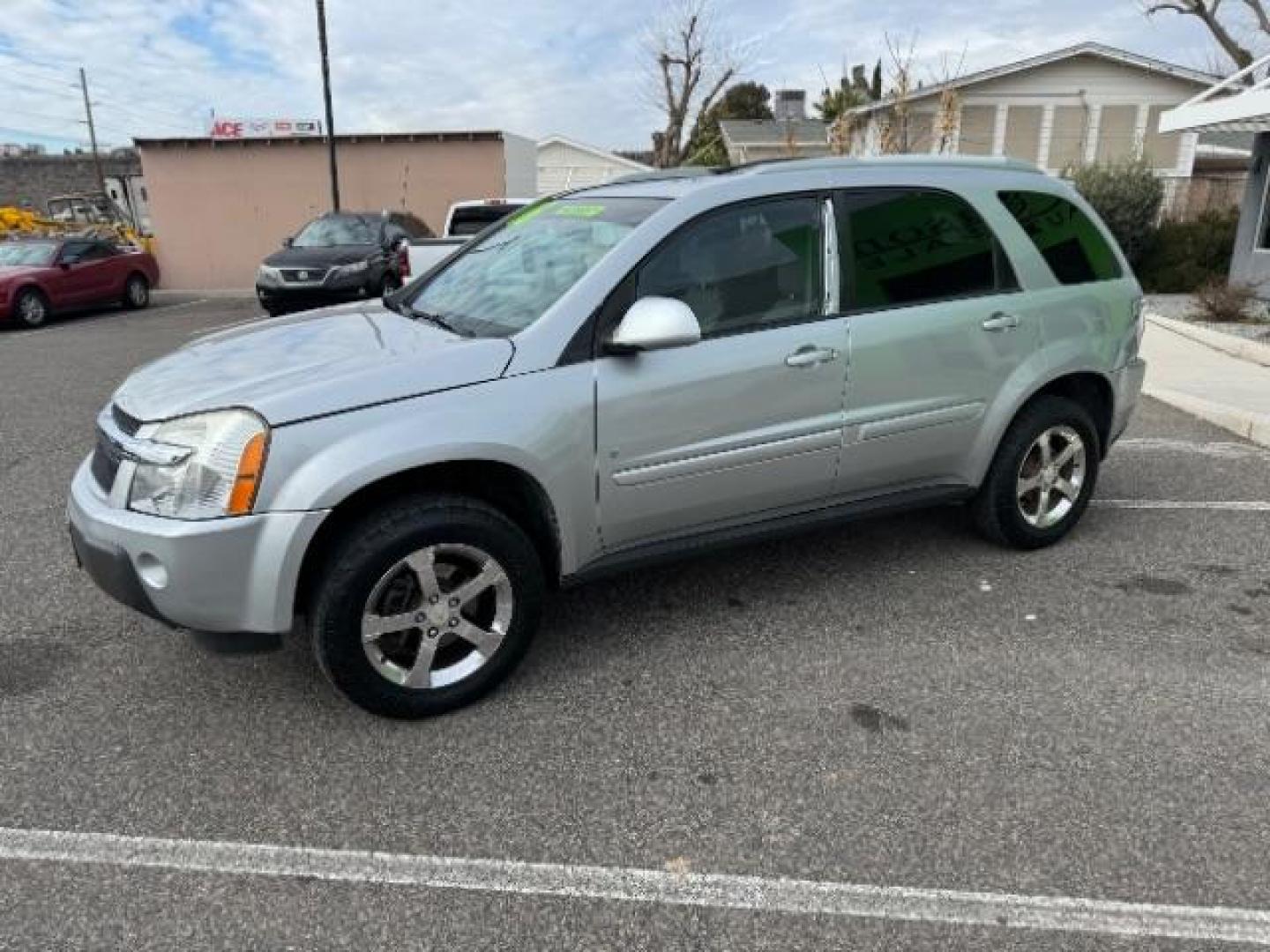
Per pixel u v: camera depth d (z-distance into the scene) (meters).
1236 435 6.79
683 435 3.40
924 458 4.05
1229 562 4.40
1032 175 4.33
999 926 2.27
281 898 2.37
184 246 22.05
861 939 2.24
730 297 3.50
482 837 2.60
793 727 3.11
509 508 3.34
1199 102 12.97
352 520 3.03
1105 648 3.61
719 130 36.09
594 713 3.20
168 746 3.01
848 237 3.74
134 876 2.45
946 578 4.24
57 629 3.79
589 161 37.25
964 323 3.97
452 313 3.66
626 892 2.39
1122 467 5.96
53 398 8.54
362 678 3.01
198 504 2.80
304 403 2.87
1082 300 4.33
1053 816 2.66
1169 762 2.89
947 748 2.98
